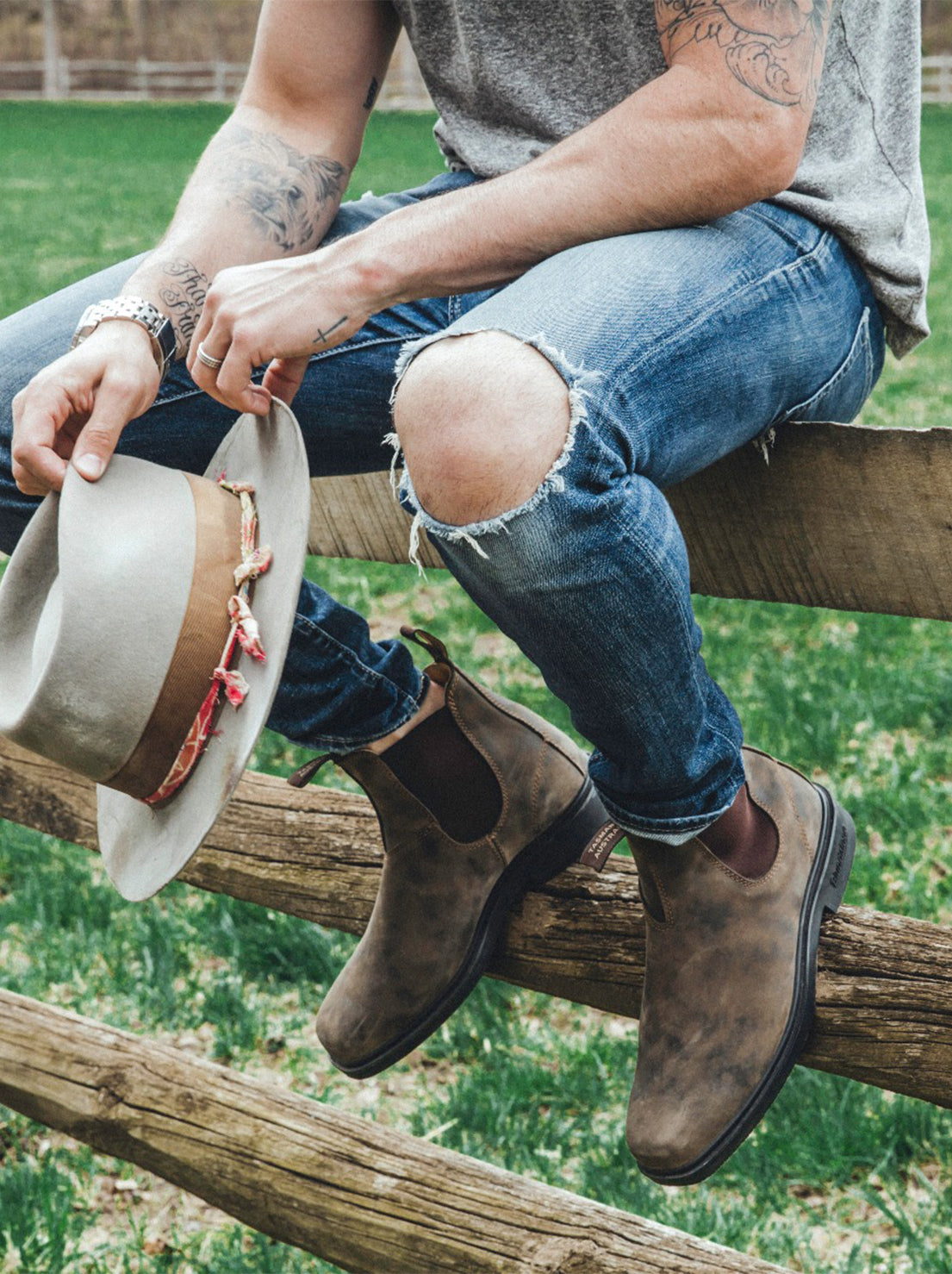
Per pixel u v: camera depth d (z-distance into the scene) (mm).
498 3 1599
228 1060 2729
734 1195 2320
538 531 1153
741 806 1398
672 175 1322
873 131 1571
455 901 1544
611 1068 2604
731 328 1342
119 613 1298
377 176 21172
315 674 1489
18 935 3133
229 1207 1658
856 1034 1352
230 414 1730
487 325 1246
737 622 4629
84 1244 2328
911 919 1395
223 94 45531
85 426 1462
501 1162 2400
